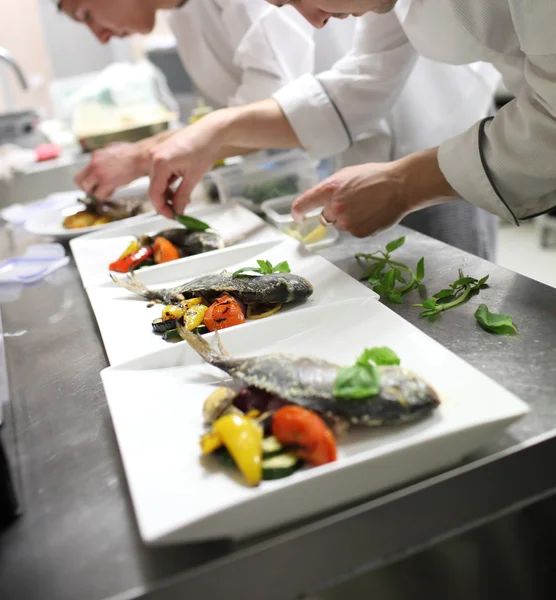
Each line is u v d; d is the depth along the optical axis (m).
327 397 0.54
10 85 2.90
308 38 1.32
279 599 0.46
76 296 1.01
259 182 1.26
